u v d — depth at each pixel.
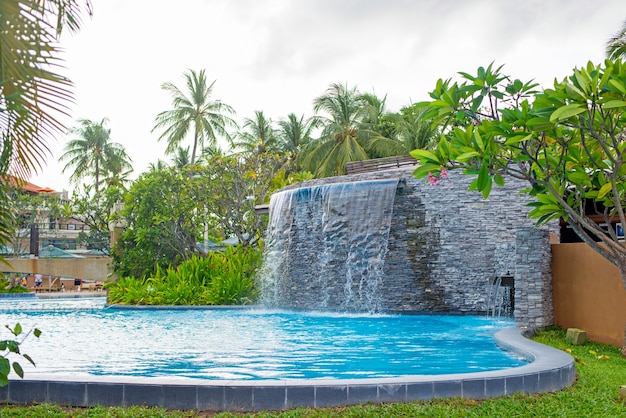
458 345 12.37
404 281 20.05
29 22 4.84
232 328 16.45
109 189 43.78
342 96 42.16
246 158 33.62
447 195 19.67
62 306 24.33
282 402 6.75
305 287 22.69
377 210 20.77
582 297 13.29
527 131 9.88
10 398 7.01
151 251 33.19
